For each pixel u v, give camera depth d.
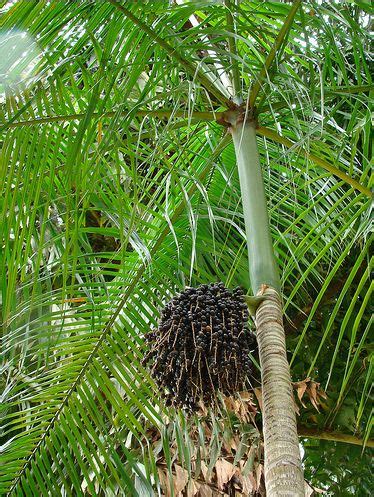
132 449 3.59
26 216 2.80
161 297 3.38
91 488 2.95
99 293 3.19
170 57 2.72
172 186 2.97
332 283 4.57
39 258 2.75
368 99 2.77
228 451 3.56
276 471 1.82
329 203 3.45
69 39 2.53
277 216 3.37
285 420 1.91
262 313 2.17
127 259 3.20
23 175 2.88
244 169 2.50
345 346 4.63
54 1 2.43
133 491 2.89
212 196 3.40
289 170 3.32
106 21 2.52
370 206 2.63
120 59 2.59
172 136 2.75
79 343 3.11
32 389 3.14
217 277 3.50
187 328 2.20
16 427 3.07
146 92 2.53
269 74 2.60
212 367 2.13
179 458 3.49
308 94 2.64
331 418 4.32
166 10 2.54
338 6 2.70
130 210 3.09
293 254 2.92
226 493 3.55
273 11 2.90
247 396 3.61
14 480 3.11
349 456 4.58
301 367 4.53
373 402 4.39
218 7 2.64
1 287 2.91
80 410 3.09
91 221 4.64
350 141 3.16
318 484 4.70
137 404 3.04
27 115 2.76
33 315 3.74
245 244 3.39
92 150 3.16
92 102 2.43
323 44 2.84
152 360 2.45
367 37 2.75
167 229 3.12
